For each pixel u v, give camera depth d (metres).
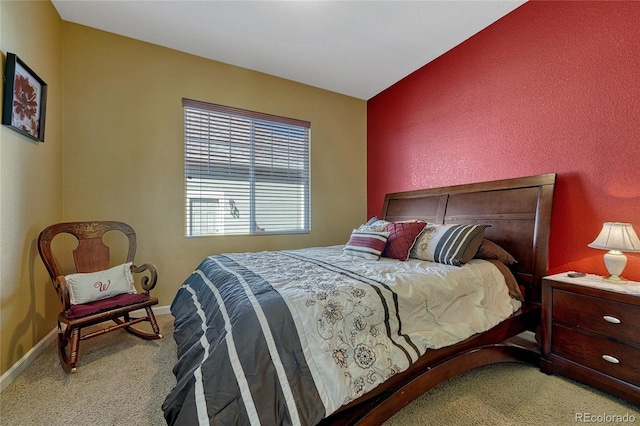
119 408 1.42
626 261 1.65
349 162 3.97
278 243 3.42
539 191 2.11
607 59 1.85
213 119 3.06
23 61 1.82
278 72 3.30
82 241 2.18
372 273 1.66
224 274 1.74
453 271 1.75
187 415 0.95
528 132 2.26
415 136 3.31
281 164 3.48
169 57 2.83
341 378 1.10
